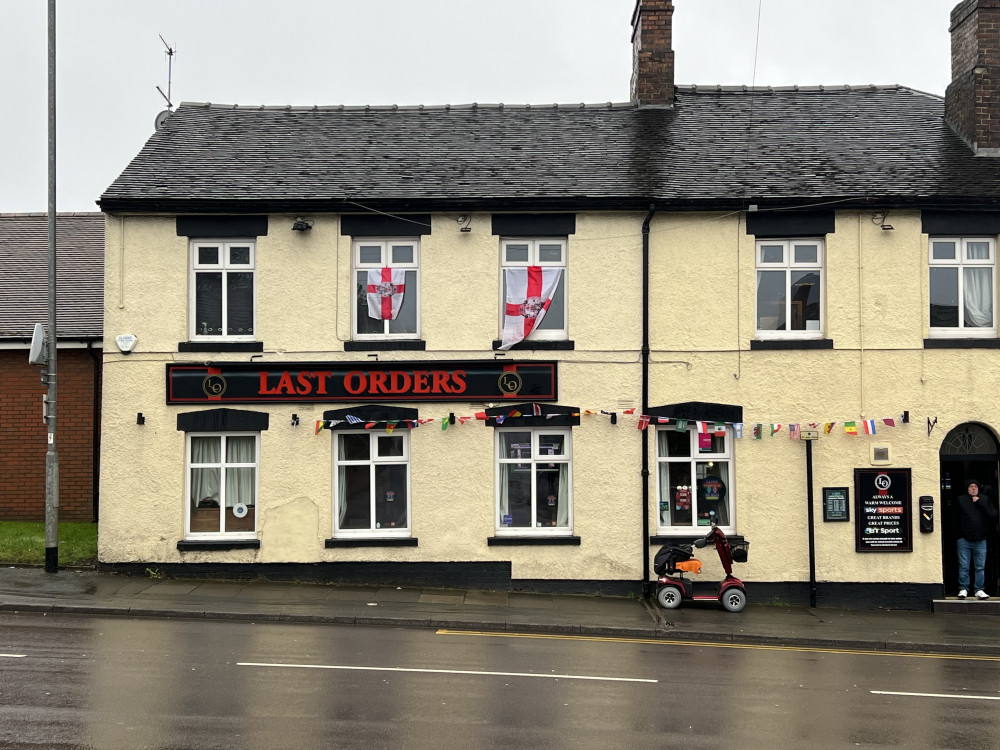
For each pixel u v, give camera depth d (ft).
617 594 53.72
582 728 27.78
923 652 44.09
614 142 60.54
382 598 50.26
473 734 26.81
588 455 54.08
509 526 54.75
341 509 54.80
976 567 53.57
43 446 63.98
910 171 56.39
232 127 61.67
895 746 27.32
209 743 25.29
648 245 54.44
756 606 52.90
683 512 54.80
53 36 53.16
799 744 27.12
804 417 54.03
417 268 55.11
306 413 54.08
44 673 32.40
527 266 54.70
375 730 26.86
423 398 54.13
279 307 54.24
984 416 53.78
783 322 55.06
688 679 35.12
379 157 58.59
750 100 65.57
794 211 54.13
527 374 54.13
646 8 65.00
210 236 54.39
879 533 53.67
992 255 54.85
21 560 54.49
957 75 61.31
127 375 53.78
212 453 54.65
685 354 54.24
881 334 54.13
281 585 52.70
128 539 53.36
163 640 38.88
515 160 58.29
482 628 45.11
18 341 62.85
